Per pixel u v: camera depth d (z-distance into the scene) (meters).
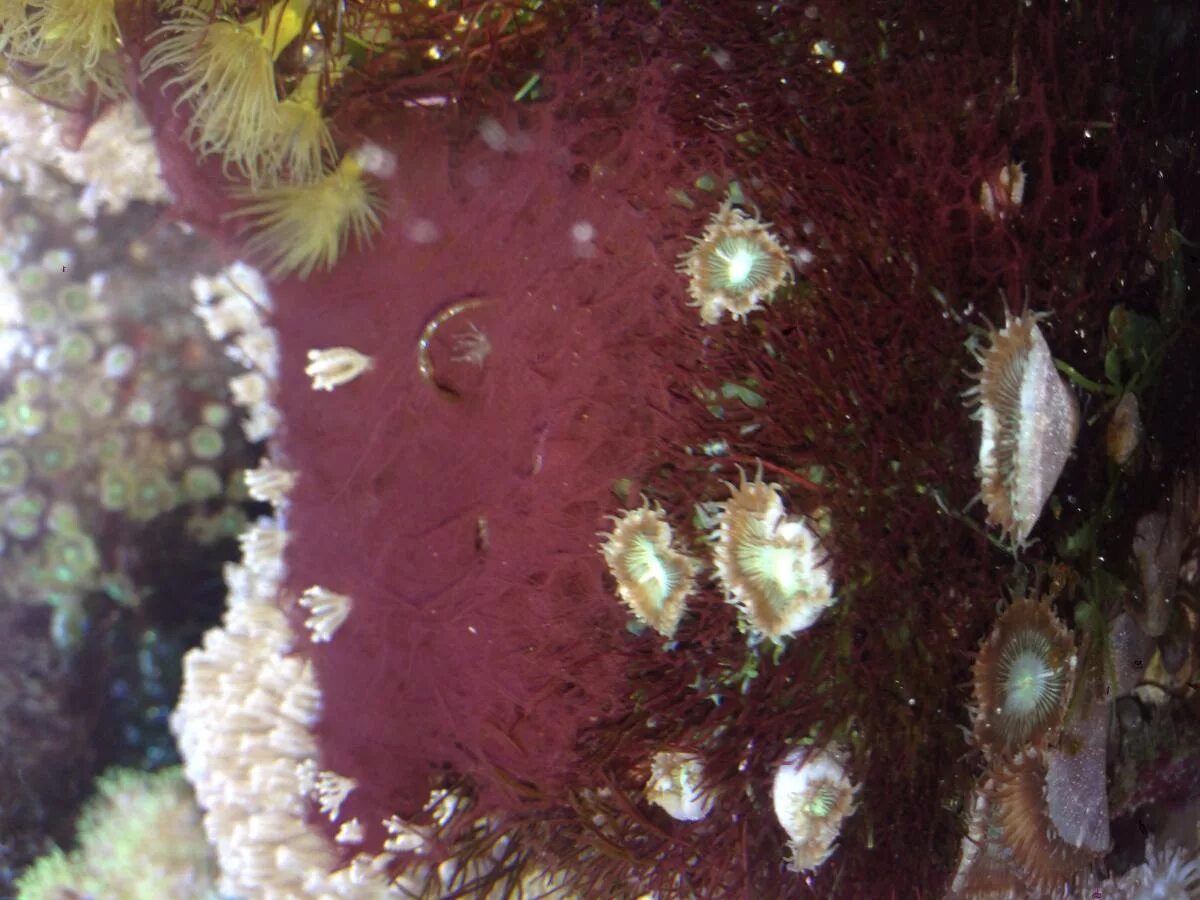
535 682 0.15
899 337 0.15
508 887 0.16
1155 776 0.19
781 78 0.15
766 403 0.15
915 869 0.16
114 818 0.15
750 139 0.15
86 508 0.15
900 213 0.15
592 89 0.15
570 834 0.15
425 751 0.15
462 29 0.15
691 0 0.14
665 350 0.15
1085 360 0.17
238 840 0.15
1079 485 0.17
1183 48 0.18
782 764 0.15
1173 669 0.19
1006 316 0.16
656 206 0.15
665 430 0.15
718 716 0.15
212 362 0.15
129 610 0.15
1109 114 0.17
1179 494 0.19
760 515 0.15
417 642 0.15
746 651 0.15
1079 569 0.17
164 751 0.15
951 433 0.15
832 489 0.15
